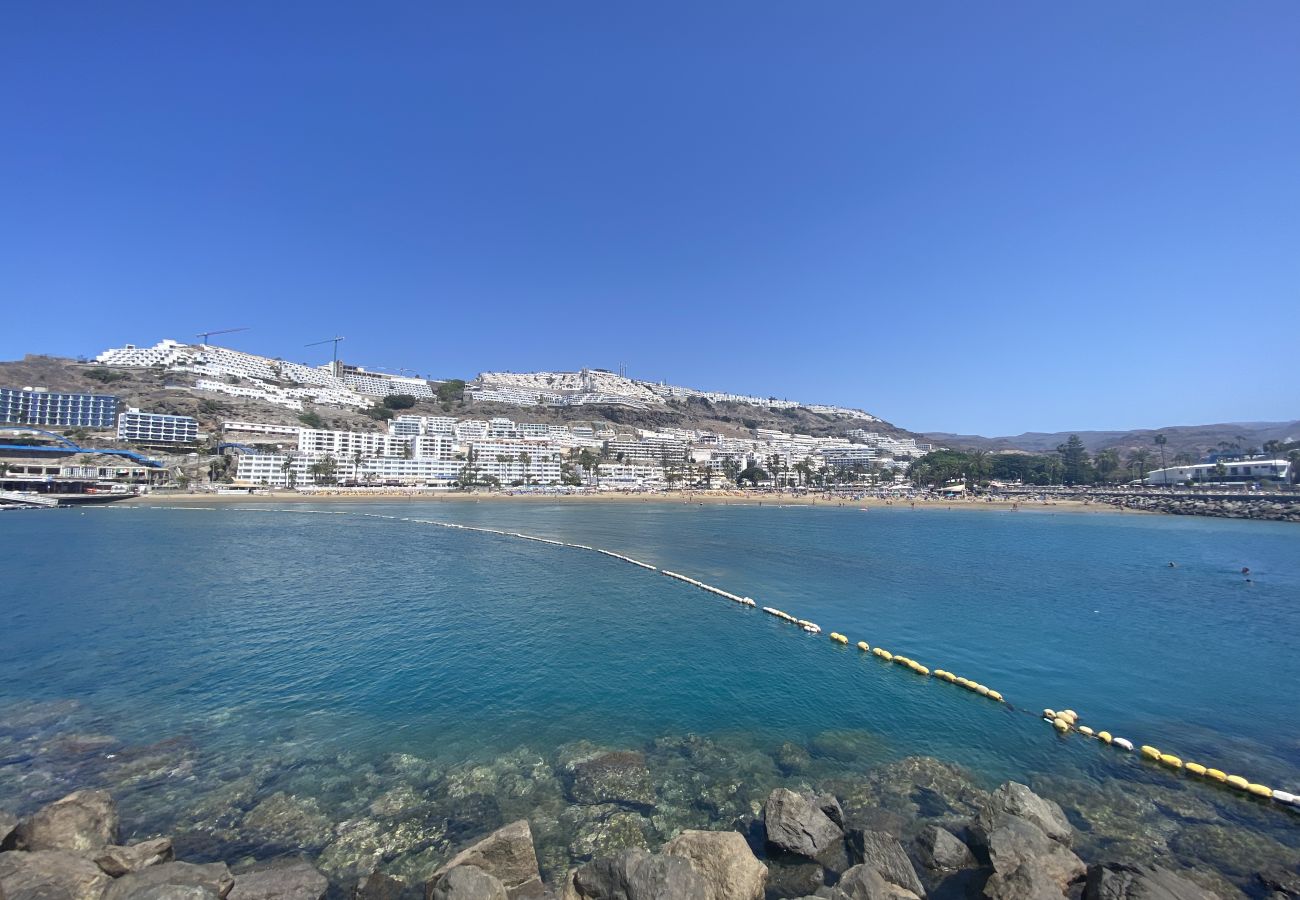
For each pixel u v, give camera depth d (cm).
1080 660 2656
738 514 13262
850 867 1205
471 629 3114
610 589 4231
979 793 1521
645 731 1889
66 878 1037
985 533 8844
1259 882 1187
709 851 1123
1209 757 1747
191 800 1456
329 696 2170
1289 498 12938
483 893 981
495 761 1675
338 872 1194
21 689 2230
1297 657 2711
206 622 3228
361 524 9419
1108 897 1040
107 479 15100
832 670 2502
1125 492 17175
